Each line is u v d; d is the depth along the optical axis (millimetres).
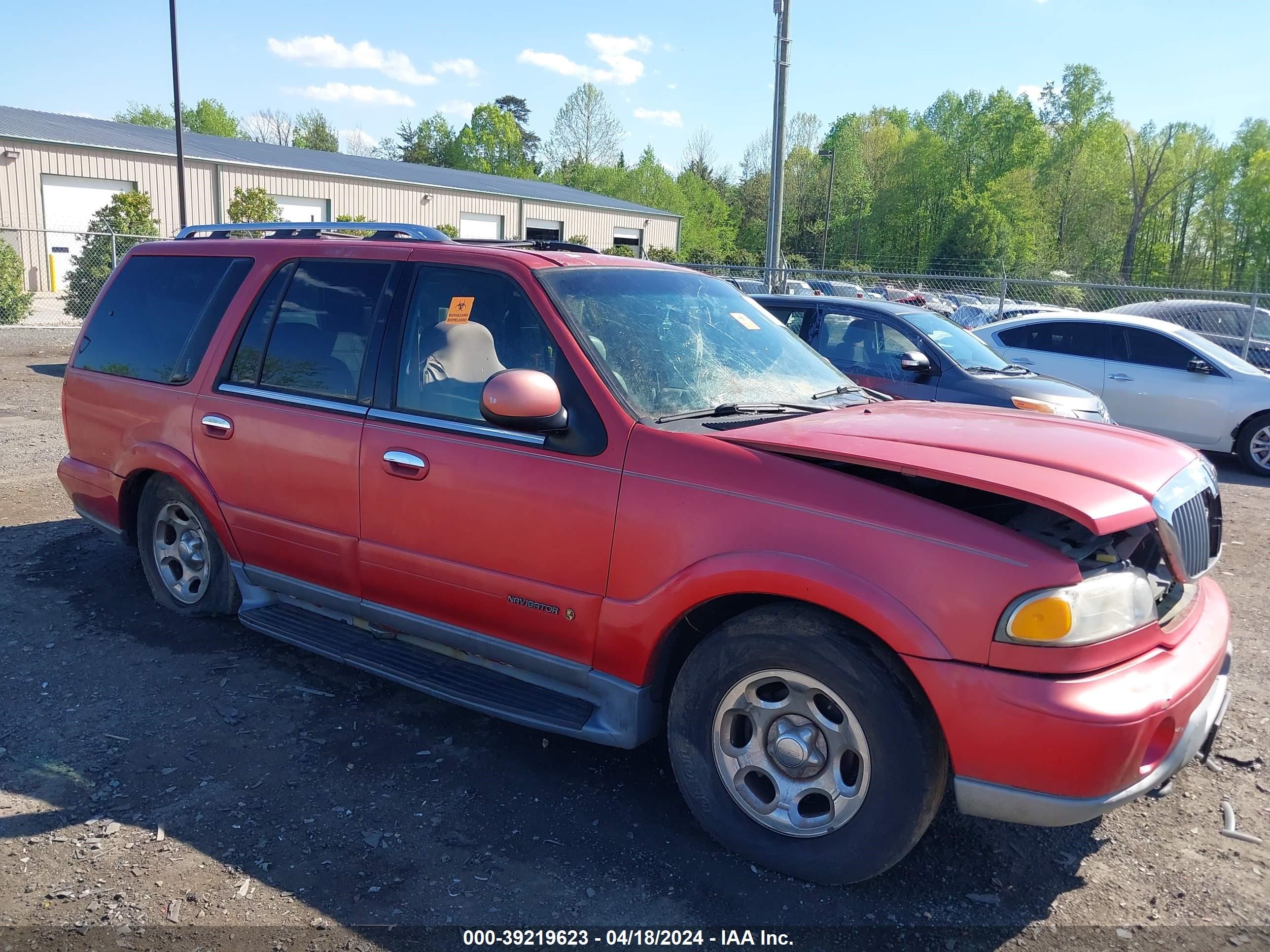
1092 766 2434
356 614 3912
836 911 2744
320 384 3939
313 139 95062
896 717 2615
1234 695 4375
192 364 4430
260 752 3531
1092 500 2531
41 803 3150
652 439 3066
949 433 3088
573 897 2758
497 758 3553
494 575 3361
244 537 4238
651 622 3008
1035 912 2777
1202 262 73562
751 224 86000
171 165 30250
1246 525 7973
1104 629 2533
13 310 18547
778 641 2777
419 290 3754
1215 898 2867
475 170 96188
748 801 2928
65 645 4430
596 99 82062
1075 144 76562
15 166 26984
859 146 82375
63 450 8547
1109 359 11164
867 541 2660
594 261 3803
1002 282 16016
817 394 3760
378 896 2729
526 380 3090
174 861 2861
